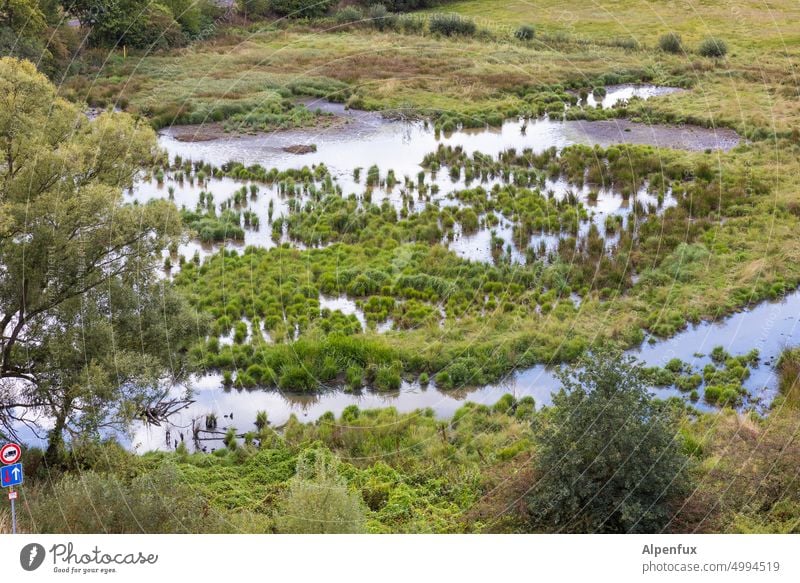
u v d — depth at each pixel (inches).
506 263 1107.3
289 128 1756.9
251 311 995.9
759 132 1600.6
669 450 570.3
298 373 853.2
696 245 1121.4
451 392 839.1
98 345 693.3
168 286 787.4
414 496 645.3
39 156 728.3
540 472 593.3
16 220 692.1
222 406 816.9
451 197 1359.5
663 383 826.2
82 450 673.0
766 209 1238.3
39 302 697.6
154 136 848.9
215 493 643.5
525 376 863.7
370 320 978.1
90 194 717.9
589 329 932.0
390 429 752.3
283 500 613.9
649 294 1011.9
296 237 1219.2
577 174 1435.8
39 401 712.4
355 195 1342.3
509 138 1690.5
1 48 1728.6
